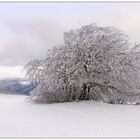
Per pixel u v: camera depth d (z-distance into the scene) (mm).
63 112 11453
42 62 16719
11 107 13422
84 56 15898
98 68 16094
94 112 11555
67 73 15695
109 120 9383
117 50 16438
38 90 16562
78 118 9789
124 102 16938
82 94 17297
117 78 16344
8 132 7227
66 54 15867
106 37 16328
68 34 16875
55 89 16094
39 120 9258
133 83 17078
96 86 16844
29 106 14031
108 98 16938
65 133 7121
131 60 16688
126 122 8969
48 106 13906
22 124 8445
